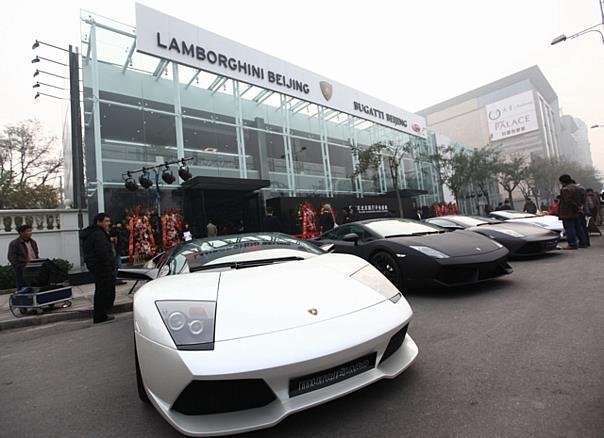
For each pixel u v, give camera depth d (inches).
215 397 60.9
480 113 3868.1
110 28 470.9
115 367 114.7
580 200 252.1
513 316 120.3
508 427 60.4
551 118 4074.8
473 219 288.5
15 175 792.9
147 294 80.1
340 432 64.1
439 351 97.0
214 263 107.8
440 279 151.3
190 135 538.3
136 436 70.8
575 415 61.7
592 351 86.5
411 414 67.6
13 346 155.6
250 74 609.3
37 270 206.1
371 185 852.0
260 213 591.8
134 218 423.8
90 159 435.5
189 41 530.6
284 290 77.1
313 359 61.1
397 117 976.9
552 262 214.4
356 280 86.8
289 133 684.7
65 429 76.3
